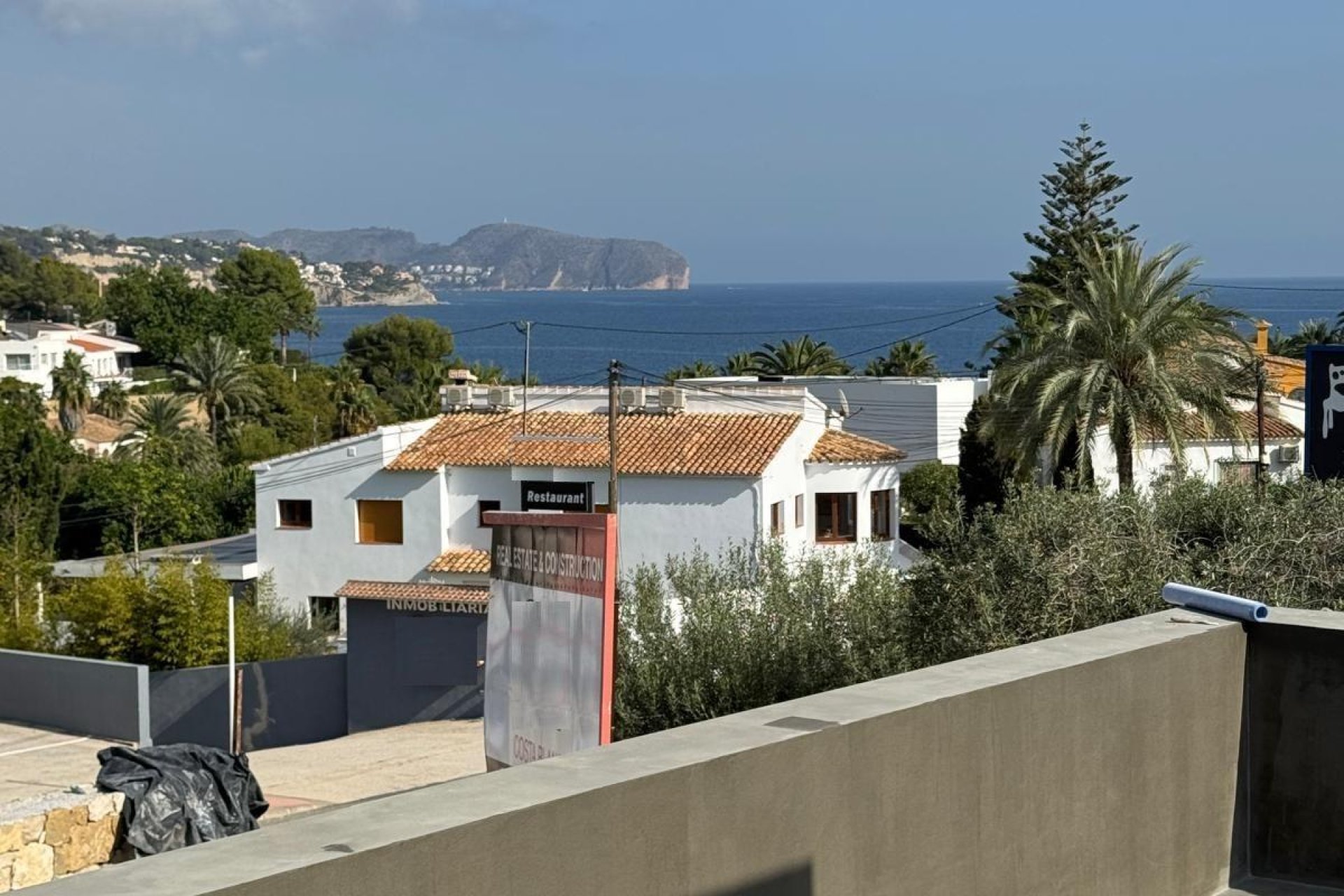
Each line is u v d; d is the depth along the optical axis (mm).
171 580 34094
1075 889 5965
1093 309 32156
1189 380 32281
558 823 4188
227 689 32375
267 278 170125
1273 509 13469
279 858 3650
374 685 33750
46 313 192875
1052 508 14273
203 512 72625
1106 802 6094
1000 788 5637
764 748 4777
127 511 69500
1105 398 31656
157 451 82312
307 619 40625
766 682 16906
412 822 3941
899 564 44688
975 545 14812
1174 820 6441
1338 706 6555
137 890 3439
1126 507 14141
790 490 42750
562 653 13820
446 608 33875
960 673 5770
